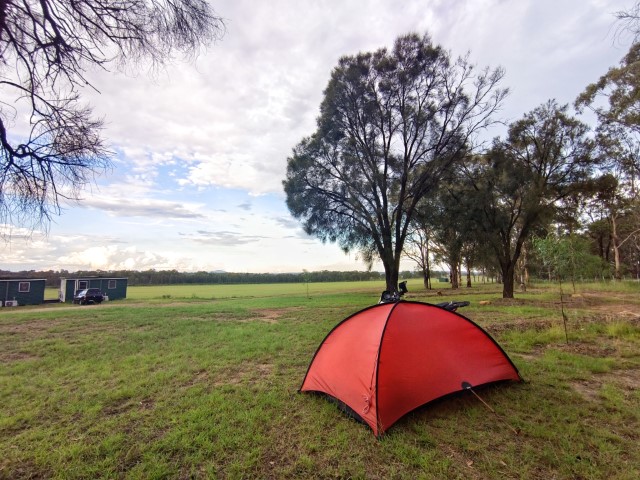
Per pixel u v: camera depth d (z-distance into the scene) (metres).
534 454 3.30
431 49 19.12
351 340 4.77
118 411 4.66
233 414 4.37
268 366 6.76
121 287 39.09
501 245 21.14
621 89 17.64
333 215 22.36
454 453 3.38
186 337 10.05
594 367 5.81
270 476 3.10
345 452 3.44
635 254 45.28
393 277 21.77
